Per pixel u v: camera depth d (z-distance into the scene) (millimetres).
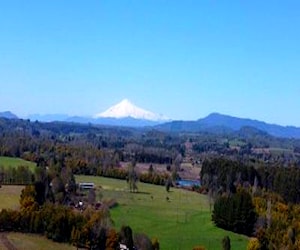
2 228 147625
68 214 149000
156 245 150875
